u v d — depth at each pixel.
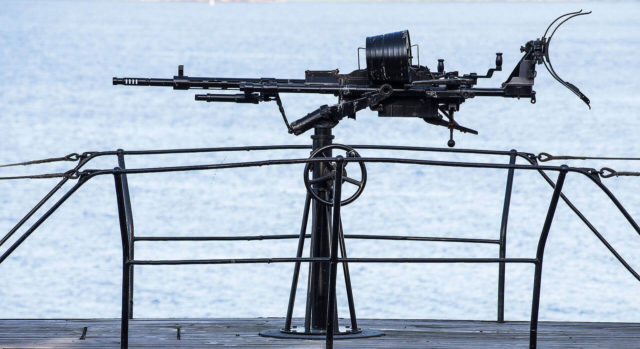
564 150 101.38
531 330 19.31
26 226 59.84
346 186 75.06
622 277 47.75
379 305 41.41
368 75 22.94
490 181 77.69
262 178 78.12
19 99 144.88
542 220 62.91
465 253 52.91
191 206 66.69
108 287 44.69
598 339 22.69
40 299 42.12
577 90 22.84
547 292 44.44
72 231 58.12
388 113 23.25
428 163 17.70
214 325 24.36
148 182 76.06
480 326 24.45
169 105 140.50
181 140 104.12
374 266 49.03
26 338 22.17
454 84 23.20
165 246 52.91
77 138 105.50
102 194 70.75
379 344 21.56
